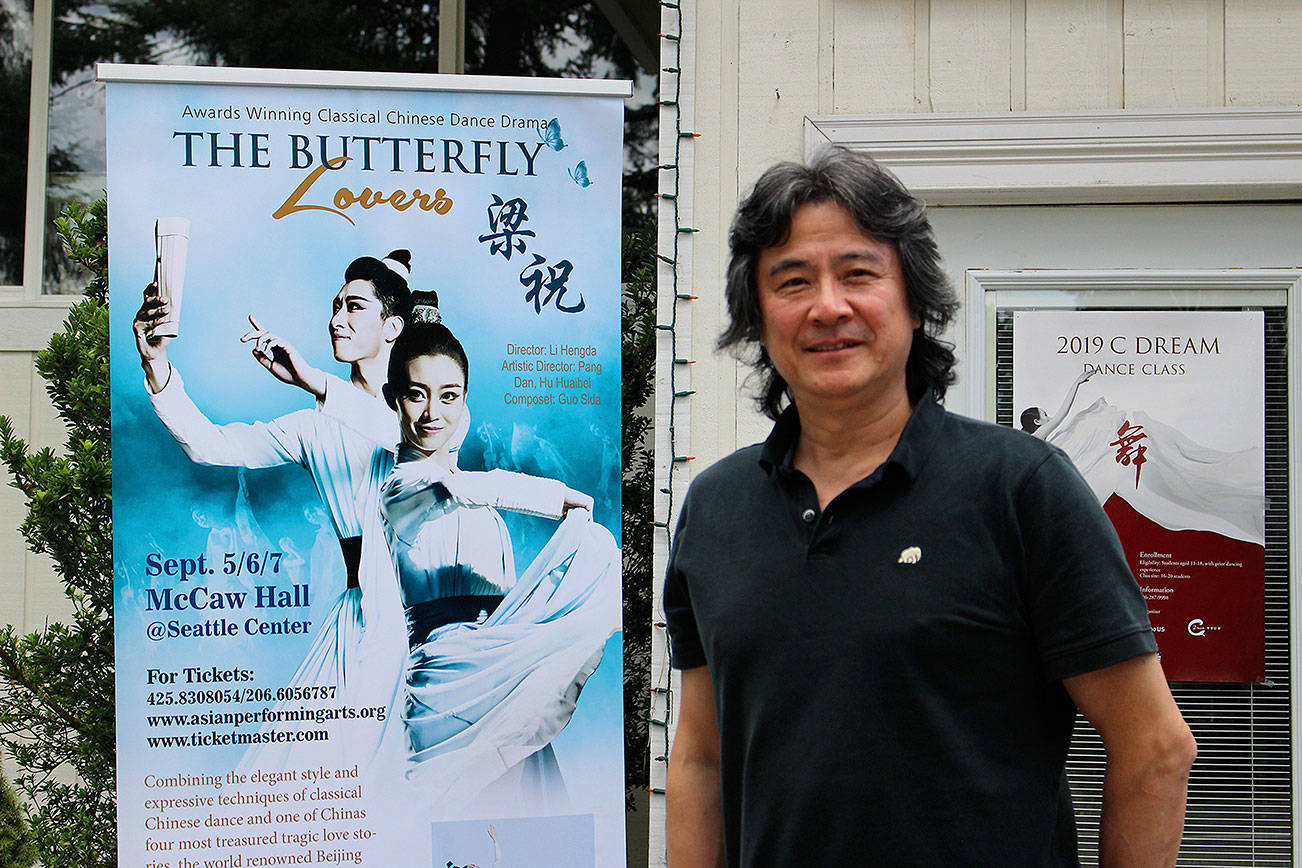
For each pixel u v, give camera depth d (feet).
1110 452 9.46
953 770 4.61
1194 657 9.29
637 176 14.70
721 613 5.16
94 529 10.44
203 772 8.39
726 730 5.22
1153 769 4.66
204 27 14.44
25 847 10.71
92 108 14.30
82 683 10.42
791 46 9.48
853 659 4.72
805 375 5.05
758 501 5.32
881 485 4.90
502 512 8.79
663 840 8.97
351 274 8.73
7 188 14.23
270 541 8.54
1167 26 9.26
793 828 4.77
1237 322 9.43
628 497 12.00
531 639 8.75
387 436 8.72
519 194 8.91
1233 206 9.48
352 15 14.57
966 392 9.55
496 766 8.64
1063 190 9.30
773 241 5.15
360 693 8.54
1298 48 9.16
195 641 8.44
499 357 8.86
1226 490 9.36
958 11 9.39
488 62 14.62
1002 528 4.75
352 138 8.75
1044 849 4.73
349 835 8.48
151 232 8.55
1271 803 9.19
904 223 5.05
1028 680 4.78
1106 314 9.51
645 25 14.73
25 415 13.74
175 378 8.55
